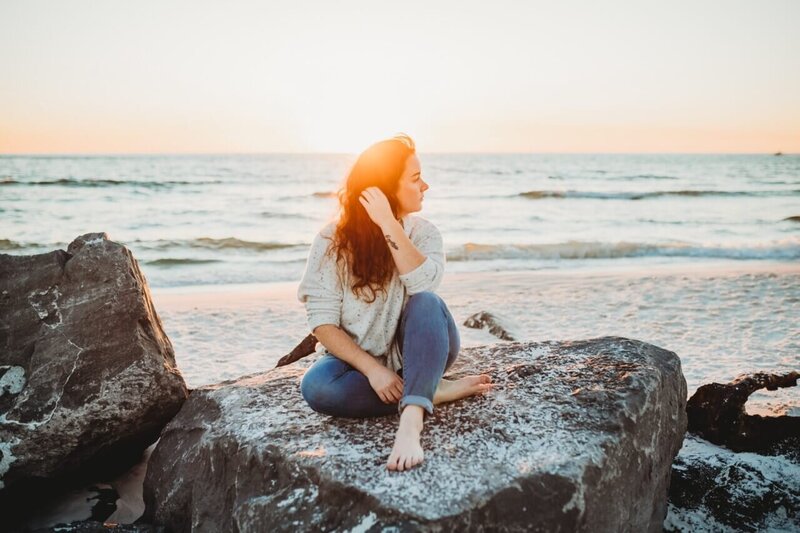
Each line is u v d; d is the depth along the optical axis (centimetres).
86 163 6662
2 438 281
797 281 1002
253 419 265
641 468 240
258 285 1131
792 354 605
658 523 263
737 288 957
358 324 251
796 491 283
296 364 363
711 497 292
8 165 6031
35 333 308
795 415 336
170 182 3912
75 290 318
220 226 2142
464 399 262
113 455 314
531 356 317
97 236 333
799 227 2083
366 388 245
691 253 1445
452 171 6122
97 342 305
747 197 3325
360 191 244
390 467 207
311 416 261
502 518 189
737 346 639
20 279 321
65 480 302
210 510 246
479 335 705
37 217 2233
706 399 351
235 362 626
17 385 296
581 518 201
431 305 240
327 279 246
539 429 231
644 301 883
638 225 2162
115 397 296
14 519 293
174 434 294
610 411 241
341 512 197
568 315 805
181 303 929
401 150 246
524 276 1127
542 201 3067
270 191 3538
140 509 307
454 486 195
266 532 205
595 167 7144
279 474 224
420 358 230
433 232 262
